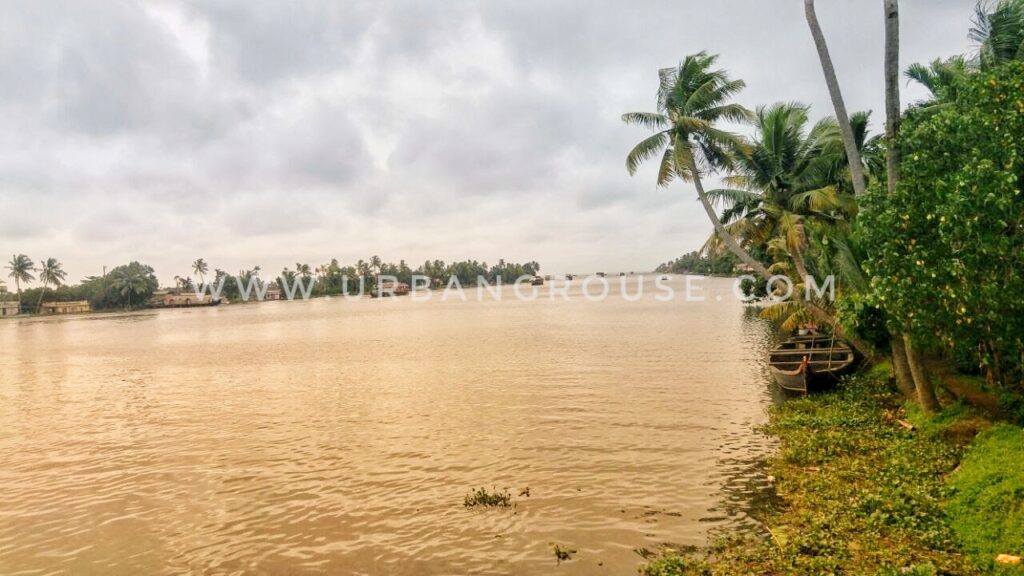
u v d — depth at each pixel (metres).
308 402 23.02
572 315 69.31
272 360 37.81
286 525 11.18
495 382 25.22
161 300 169.25
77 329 85.94
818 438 13.63
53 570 9.89
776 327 42.84
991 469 9.60
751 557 8.66
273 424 19.47
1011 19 16.73
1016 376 12.48
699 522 10.22
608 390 22.14
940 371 16.67
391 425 18.42
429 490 12.61
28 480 14.62
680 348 33.66
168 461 15.73
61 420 21.89
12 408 24.83
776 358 23.34
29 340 66.44
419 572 9.10
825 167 23.12
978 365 15.00
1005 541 7.84
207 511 12.09
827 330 27.84
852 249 15.12
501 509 11.31
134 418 21.61
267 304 185.25
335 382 27.73
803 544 8.72
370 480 13.43
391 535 10.47
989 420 12.38
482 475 13.34
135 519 11.85
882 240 11.84
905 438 13.00
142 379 32.19
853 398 17.28
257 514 11.80
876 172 22.09
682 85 22.66
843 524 9.18
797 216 21.08
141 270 168.25
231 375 31.94
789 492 11.09
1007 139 9.99
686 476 12.48
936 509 9.24
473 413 19.45
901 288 11.11
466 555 9.55
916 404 14.88
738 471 12.59
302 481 13.60
